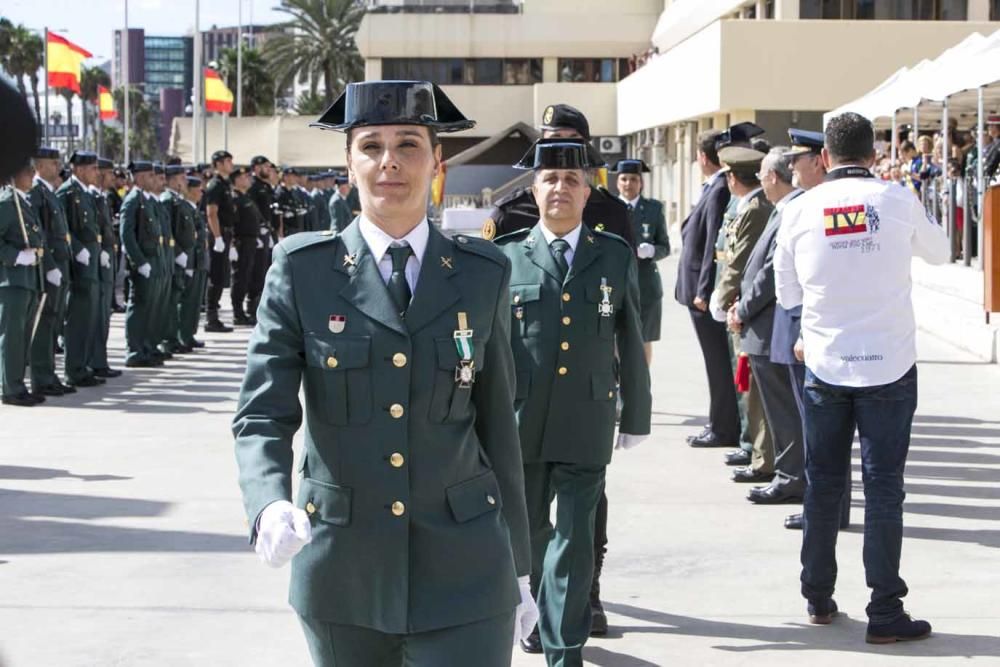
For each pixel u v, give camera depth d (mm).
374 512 3332
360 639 3426
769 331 7875
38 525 7547
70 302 13242
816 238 5566
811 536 5820
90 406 12055
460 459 3408
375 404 3328
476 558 3377
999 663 5375
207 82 43156
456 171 41594
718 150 8852
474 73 51625
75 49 29297
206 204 18875
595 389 5254
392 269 3398
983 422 10750
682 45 35312
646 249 8422
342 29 61344
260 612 6020
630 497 8258
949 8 31609
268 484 3186
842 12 31562
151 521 7652
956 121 25547
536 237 5391
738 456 9180
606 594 6320
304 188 25250
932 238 5602
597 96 49750
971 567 6727
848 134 5605
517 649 5664
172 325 16016
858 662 5398
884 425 5520
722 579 6547
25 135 1630
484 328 3439
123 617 5938
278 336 3379
